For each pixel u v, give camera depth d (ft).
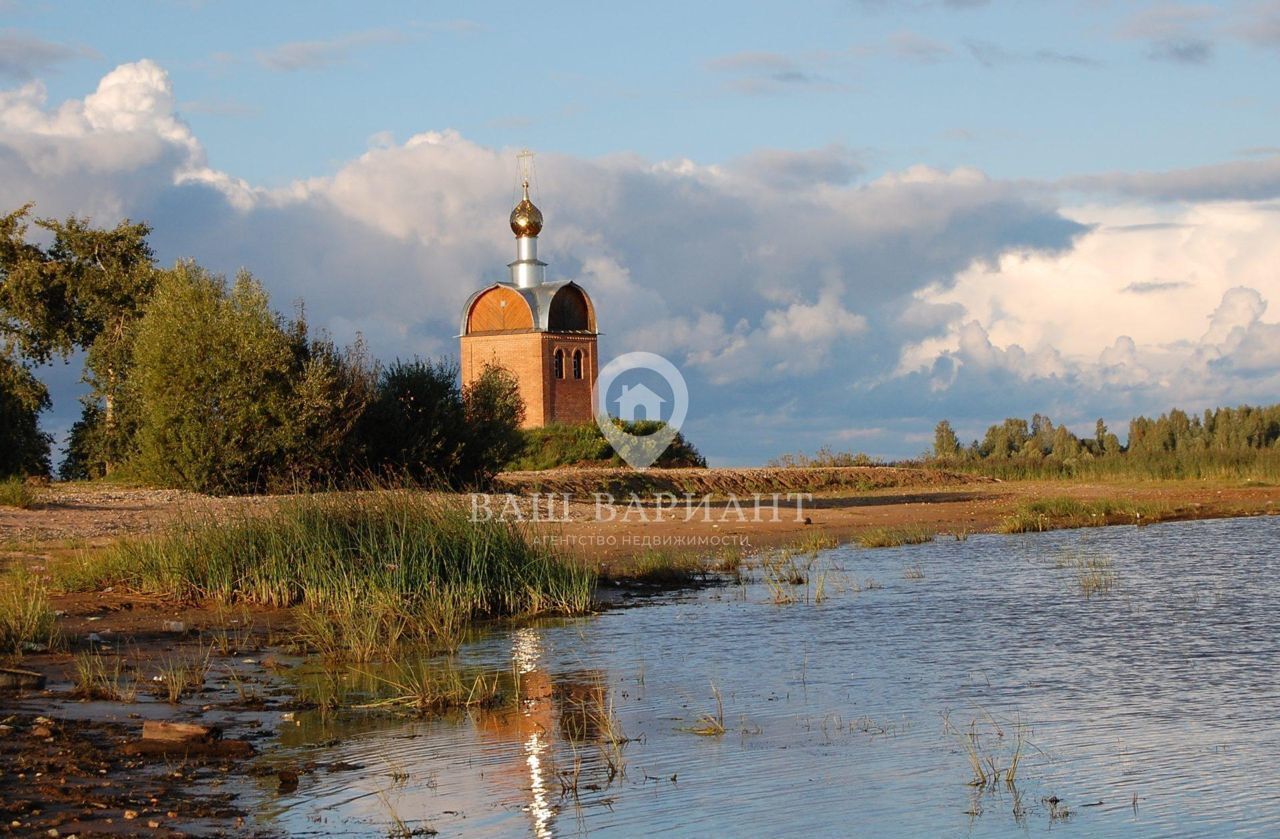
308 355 127.54
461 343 273.95
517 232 279.28
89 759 33.99
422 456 131.44
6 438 153.28
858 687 45.39
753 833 29.35
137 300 179.63
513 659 51.55
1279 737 37.86
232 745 35.91
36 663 48.57
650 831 29.48
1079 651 52.08
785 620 61.57
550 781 33.35
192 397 119.34
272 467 120.67
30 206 187.42
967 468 208.33
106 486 122.21
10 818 28.50
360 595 63.05
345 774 33.68
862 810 31.17
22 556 76.48
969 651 52.44
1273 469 183.11
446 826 29.55
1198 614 61.46
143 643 54.03
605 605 68.39
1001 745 37.17
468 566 66.85
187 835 27.91
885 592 71.67
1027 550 94.84
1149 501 139.64
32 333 184.85
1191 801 31.86
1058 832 29.58
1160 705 42.04
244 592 66.23
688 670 48.88
